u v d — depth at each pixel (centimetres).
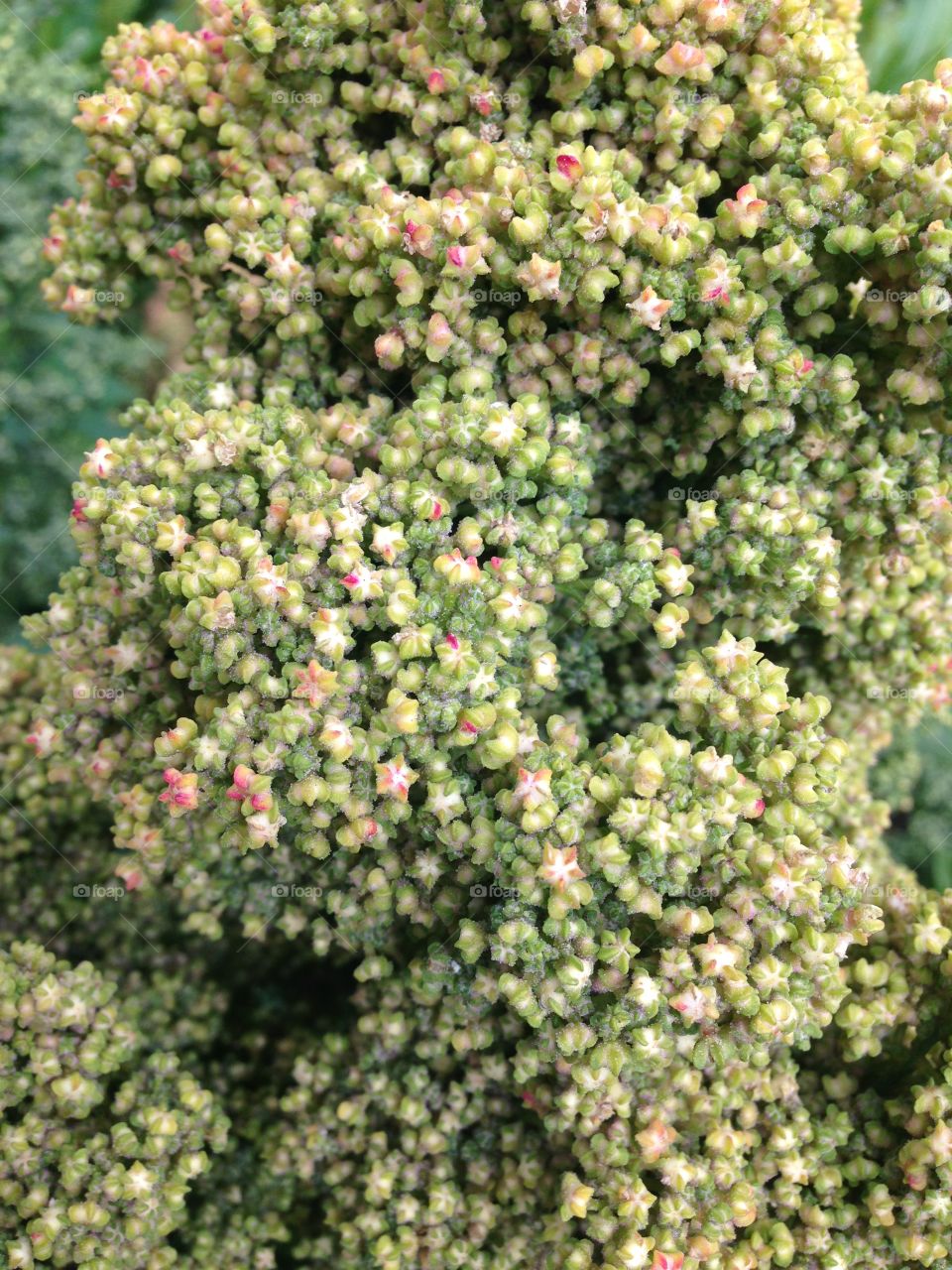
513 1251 7
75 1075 7
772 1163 7
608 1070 6
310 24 7
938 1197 6
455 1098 7
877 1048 7
